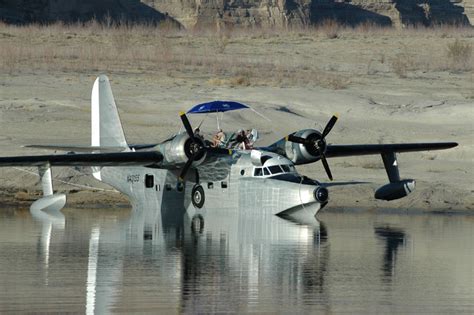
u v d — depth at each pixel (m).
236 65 199.88
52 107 139.75
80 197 99.00
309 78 181.75
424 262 60.09
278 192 83.81
